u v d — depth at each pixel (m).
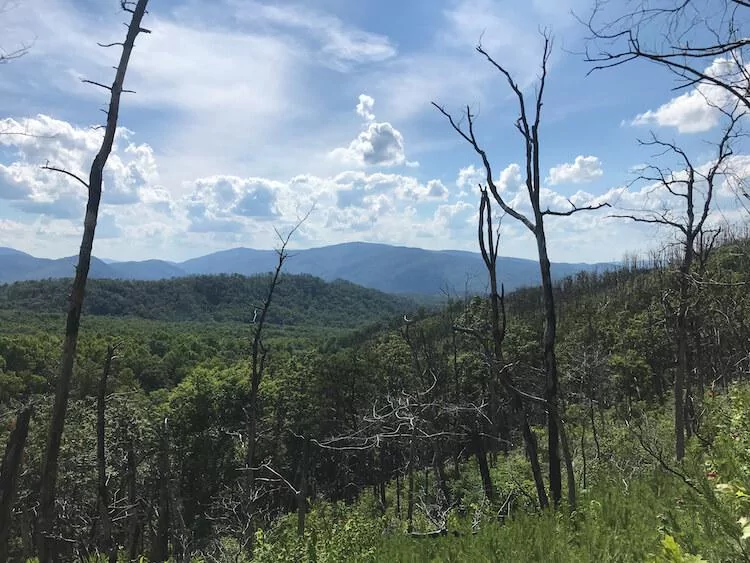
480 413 11.87
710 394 11.16
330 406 39.22
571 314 50.50
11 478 5.41
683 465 6.27
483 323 14.85
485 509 9.25
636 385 29.17
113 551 18.50
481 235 9.41
